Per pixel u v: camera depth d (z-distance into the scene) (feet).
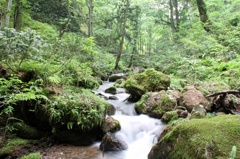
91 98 17.24
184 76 28.73
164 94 18.99
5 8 31.09
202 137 8.66
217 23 41.81
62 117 14.74
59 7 62.80
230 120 9.55
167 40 67.05
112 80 36.01
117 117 18.37
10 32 15.65
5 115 14.69
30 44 16.12
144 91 21.31
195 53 38.17
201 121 9.93
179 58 37.47
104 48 65.51
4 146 12.96
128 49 72.79
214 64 28.99
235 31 35.91
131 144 15.25
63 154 13.48
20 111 15.15
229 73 23.82
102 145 14.33
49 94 15.83
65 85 18.69
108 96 23.61
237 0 43.96
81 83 23.30
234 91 15.49
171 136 10.14
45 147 14.15
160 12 69.87
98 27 68.95
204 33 41.55
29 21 43.32
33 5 56.59
